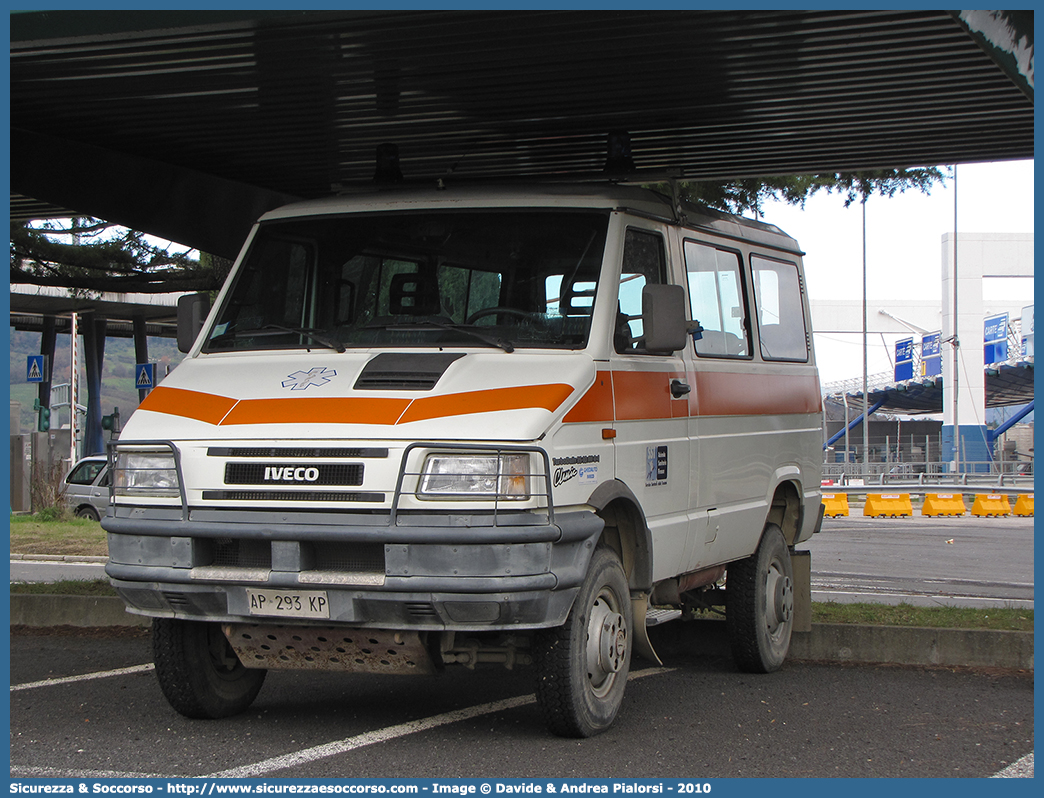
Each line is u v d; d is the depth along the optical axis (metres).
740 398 7.97
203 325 6.82
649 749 5.83
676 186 7.38
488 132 10.11
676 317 6.22
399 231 6.82
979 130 10.18
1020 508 32.81
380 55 8.02
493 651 5.91
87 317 35.75
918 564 17.97
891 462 58.81
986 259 52.91
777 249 9.11
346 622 5.41
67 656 8.55
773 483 8.50
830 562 18.25
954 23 7.41
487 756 5.62
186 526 5.58
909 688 7.59
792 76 8.54
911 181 15.47
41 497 24.47
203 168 11.38
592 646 6.00
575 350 6.15
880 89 8.86
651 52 7.96
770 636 8.28
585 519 5.68
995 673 8.14
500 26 7.46
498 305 6.45
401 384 5.81
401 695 7.20
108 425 22.92
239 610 5.57
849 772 5.53
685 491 7.04
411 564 5.28
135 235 19.75
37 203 13.82
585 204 6.67
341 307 6.70
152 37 7.62
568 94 8.96
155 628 6.20
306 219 7.05
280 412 5.74
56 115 9.62
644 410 6.53
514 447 5.34
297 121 9.74
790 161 11.27
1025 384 60.78
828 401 84.00
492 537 5.23
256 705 6.87
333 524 5.40
